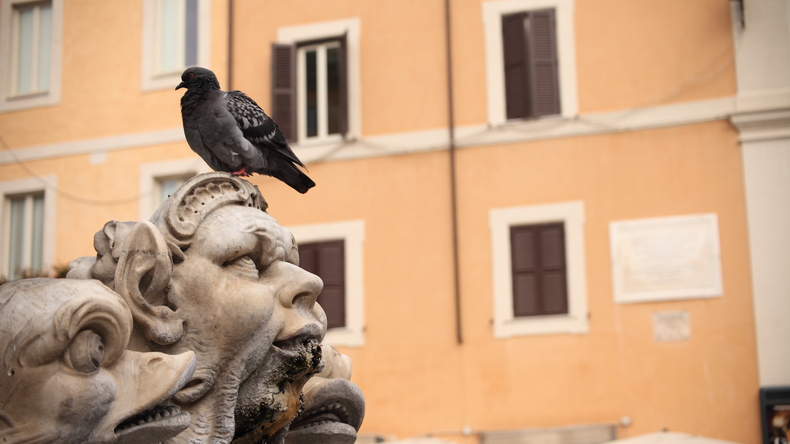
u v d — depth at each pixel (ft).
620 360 57.98
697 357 57.11
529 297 59.77
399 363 60.39
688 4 60.64
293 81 63.93
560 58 61.87
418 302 60.90
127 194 59.47
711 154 58.90
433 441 47.14
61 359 11.32
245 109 18.28
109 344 11.85
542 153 61.11
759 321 56.65
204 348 13.43
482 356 59.52
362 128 63.46
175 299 13.48
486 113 62.39
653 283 58.34
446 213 61.67
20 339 11.14
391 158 62.85
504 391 58.90
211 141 18.20
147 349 13.23
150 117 60.18
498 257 60.49
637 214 59.31
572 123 60.90
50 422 11.17
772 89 58.23
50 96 60.75
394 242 61.87
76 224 59.31
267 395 14.02
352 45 64.34
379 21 64.39
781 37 58.65
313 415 16.07
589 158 60.49
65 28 61.21
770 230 57.36
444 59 63.52
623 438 56.95
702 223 58.29
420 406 59.62
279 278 14.43
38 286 11.59
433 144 62.54
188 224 13.85
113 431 11.76
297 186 19.43
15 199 60.18
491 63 62.85
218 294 13.53
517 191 61.00
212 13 64.03
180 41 62.75
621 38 61.36
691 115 59.47
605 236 59.47
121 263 13.17
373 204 62.54
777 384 55.83
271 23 64.85
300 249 62.90
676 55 60.39
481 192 61.41
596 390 57.88
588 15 61.93
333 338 61.41
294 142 63.87
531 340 59.16
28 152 60.34
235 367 13.53
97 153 59.82
